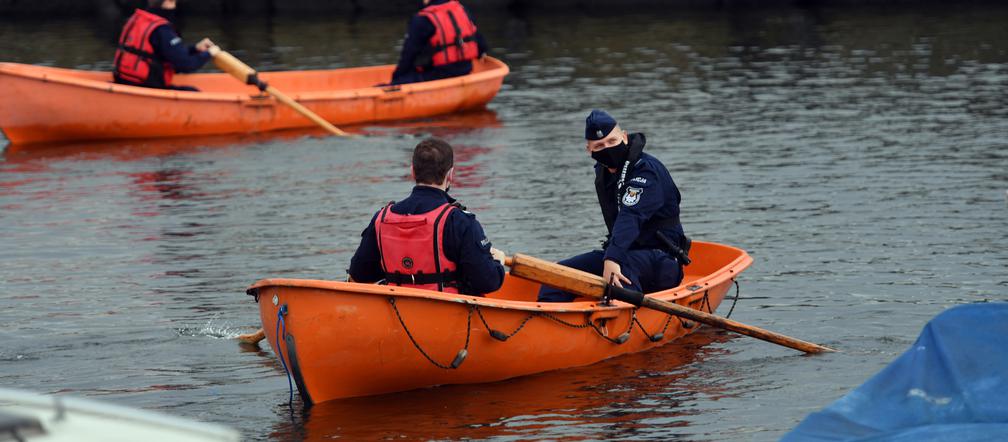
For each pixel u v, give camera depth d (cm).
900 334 2370
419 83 5222
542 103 5572
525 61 6888
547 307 2156
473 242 2058
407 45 5406
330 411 1991
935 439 1645
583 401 2045
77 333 2419
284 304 1945
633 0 9300
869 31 7694
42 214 3556
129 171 4200
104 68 6581
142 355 2283
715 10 9025
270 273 2881
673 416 1958
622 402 2036
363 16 9131
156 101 4775
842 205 3497
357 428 1911
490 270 2084
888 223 3269
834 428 1736
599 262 2442
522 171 4100
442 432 1891
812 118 5009
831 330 2406
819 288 2691
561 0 9369
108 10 9456
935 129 4700
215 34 8175
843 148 4372
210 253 3080
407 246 2061
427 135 4862
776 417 1942
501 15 9100
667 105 5412
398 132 4938
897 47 7019
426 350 2047
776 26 8069
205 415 1964
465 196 3716
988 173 3888
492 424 1928
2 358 2255
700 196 3662
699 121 4994
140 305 2622
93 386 2108
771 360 2255
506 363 2148
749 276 2805
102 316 2538
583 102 5566
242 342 2364
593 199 3650
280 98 4844
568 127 4956
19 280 2834
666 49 7188
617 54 7038
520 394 2084
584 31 8031
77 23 8794
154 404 2014
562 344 2203
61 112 4688
